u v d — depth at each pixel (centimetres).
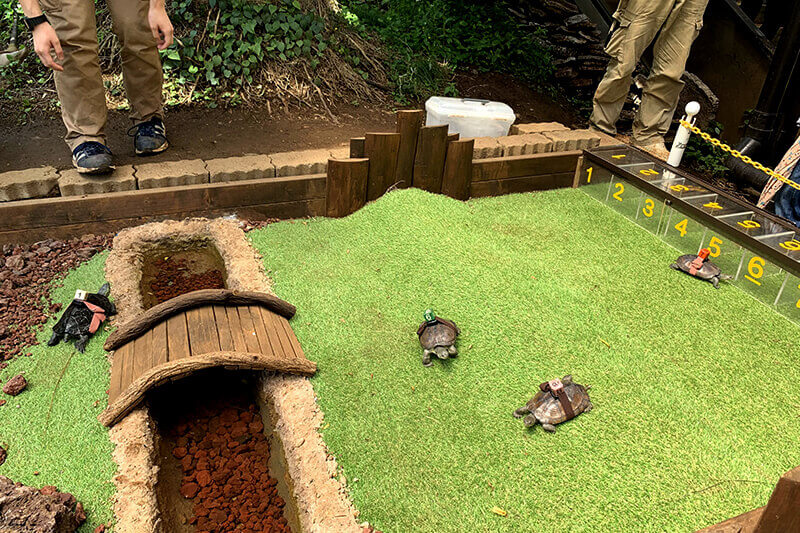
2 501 213
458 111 557
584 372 331
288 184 454
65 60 385
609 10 803
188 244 427
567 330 363
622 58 571
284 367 306
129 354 306
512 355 340
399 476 266
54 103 523
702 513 254
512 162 531
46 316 342
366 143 466
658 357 346
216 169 439
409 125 471
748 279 420
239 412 314
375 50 695
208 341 308
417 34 741
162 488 262
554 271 425
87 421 278
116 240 405
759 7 816
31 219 391
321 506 246
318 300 377
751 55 718
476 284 399
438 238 448
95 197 404
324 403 301
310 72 620
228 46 579
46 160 445
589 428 295
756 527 178
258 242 431
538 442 287
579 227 496
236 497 266
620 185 522
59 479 250
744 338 368
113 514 238
